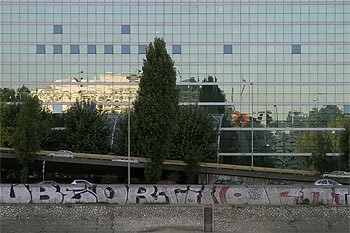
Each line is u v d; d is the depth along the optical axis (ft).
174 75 225.97
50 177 296.71
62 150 286.87
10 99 339.16
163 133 222.69
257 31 352.49
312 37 352.08
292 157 344.69
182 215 134.62
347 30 350.43
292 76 351.25
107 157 272.51
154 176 225.76
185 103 331.77
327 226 133.49
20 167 293.84
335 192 137.59
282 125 347.56
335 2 351.67
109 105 351.67
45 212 135.13
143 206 135.54
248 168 278.26
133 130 258.37
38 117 272.10
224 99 348.59
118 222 134.21
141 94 224.12
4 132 299.17
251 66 351.25
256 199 138.00
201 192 139.13
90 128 299.38
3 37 352.49
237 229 133.49
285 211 134.62
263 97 349.00
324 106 349.00
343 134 283.59
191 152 268.21
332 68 351.25
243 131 345.51
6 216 134.51
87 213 135.13
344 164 280.31
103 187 139.13
